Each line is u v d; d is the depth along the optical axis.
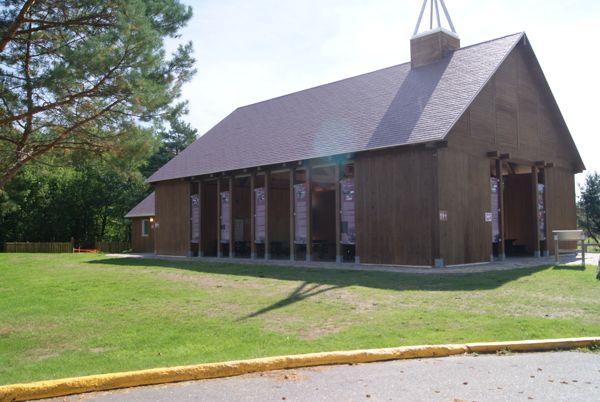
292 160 19.59
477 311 9.12
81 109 12.75
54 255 27.33
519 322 8.15
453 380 5.54
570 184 23.78
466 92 17.12
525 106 20.55
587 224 33.53
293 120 23.17
